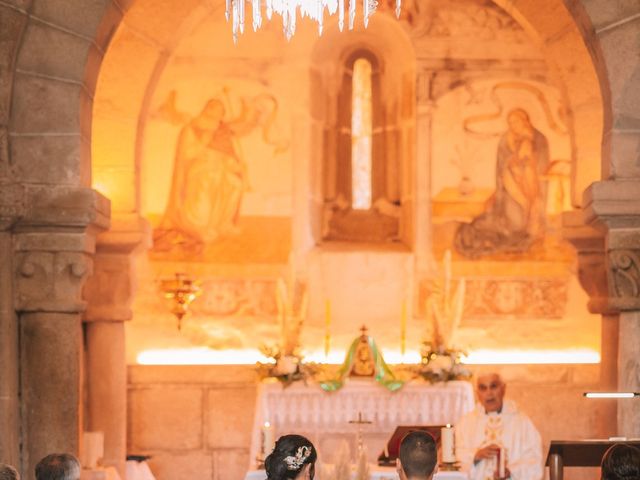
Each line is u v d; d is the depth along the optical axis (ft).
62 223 25.75
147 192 38.34
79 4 25.96
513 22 38.96
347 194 40.45
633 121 25.70
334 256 38.86
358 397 34.35
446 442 27.25
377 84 40.73
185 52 38.58
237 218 38.70
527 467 29.81
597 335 38.52
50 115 25.89
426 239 38.86
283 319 36.27
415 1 38.93
